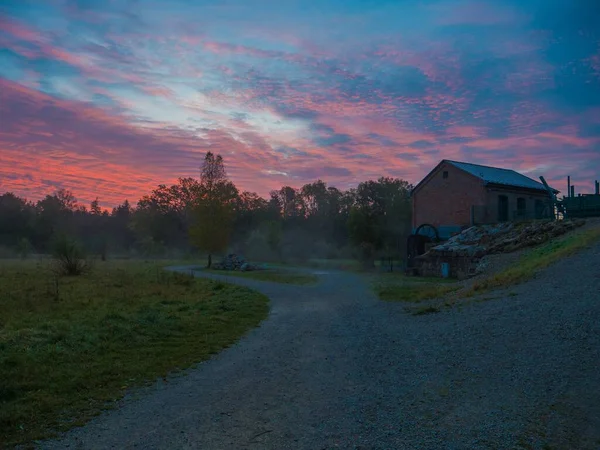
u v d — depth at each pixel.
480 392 6.41
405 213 55.31
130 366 8.38
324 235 88.94
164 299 18.08
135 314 13.52
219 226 46.34
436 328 10.97
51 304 15.59
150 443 5.15
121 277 26.78
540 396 6.04
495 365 7.52
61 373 7.75
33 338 9.97
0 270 30.19
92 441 5.23
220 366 8.60
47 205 85.38
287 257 63.84
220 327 12.48
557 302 10.77
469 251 26.09
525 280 14.36
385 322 12.70
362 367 8.23
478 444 4.86
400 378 7.40
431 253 29.58
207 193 46.72
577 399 5.82
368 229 48.16
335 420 5.72
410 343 9.86
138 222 82.75
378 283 24.75
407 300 16.86
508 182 34.66
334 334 11.44
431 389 6.73
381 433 5.25
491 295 13.68
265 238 63.09
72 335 10.30
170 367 8.44
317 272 37.41
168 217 84.00
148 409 6.28
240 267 41.91
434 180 36.44
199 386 7.34
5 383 7.00
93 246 61.16
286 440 5.14
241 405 6.39
